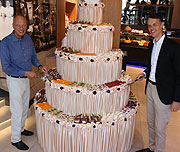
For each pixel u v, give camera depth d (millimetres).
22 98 2818
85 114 2350
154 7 7770
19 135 2807
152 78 2436
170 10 7629
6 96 3648
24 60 2680
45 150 2635
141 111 4164
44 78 2664
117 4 4559
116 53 2584
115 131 2391
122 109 2584
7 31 3523
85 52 2549
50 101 2611
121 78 2721
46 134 2523
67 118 2332
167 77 2271
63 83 2438
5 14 3457
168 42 2223
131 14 8062
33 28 4465
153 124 2676
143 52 7227
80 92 2281
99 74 2445
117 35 4781
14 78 2609
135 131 3400
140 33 7355
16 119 2725
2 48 2480
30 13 4207
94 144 2359
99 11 2668
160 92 2318
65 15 7508
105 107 2406
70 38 2646
